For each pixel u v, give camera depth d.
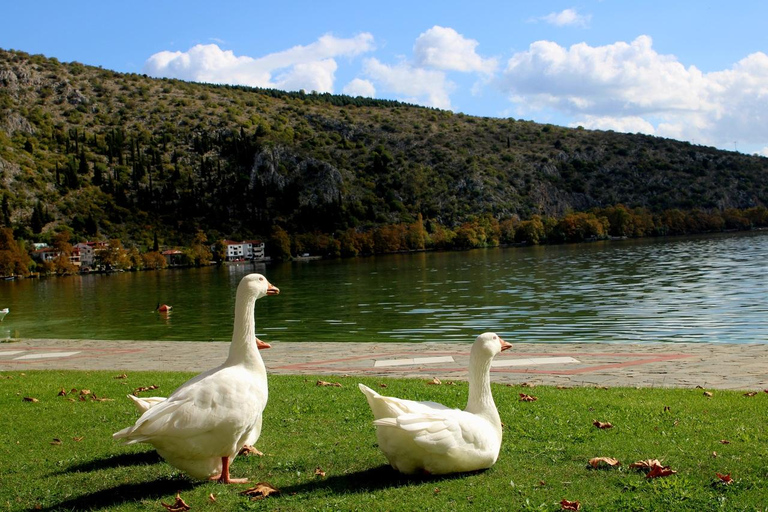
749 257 77.94
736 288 44.31
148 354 18.53
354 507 5.55
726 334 26.22
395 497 5.74
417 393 10.50
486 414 6.57
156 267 141.12
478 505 5.49
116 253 135.38
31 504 5.96
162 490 6.22
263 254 165.88
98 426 8.66
